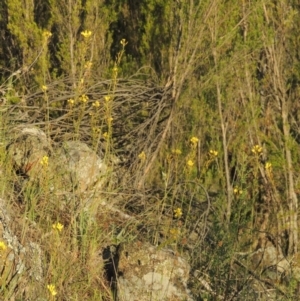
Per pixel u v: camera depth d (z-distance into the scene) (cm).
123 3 1145
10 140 827
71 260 677
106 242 737
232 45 1004
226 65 977
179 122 992
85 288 676
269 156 960
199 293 726
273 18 971
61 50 1028
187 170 810
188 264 727
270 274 855
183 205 878
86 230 710
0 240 636
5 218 668
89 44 1054
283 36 970
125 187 866
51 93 948
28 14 1058
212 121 998
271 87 979
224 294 730
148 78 1035
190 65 969
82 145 849
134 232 770
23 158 814
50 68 1088
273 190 946
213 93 1009
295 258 852
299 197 981
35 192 753
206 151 1001
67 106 938
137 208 845
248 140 991
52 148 827
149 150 927
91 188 785
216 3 962
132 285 686
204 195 904
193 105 988
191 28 965
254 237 911
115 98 963
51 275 649
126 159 930
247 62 985
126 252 702
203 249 784
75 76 998
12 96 919
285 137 960
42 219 724
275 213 942
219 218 825
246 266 759
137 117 976
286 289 788
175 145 974
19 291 613
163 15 1050
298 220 966
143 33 1070
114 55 1138
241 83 989
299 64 985
